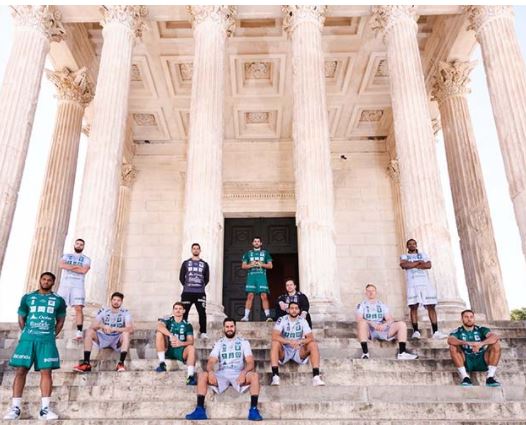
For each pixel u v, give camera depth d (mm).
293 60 16297
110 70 15672
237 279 22719
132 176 24766
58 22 17312
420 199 13812
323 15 17000
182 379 8914
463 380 8695
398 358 9602
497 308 16203
